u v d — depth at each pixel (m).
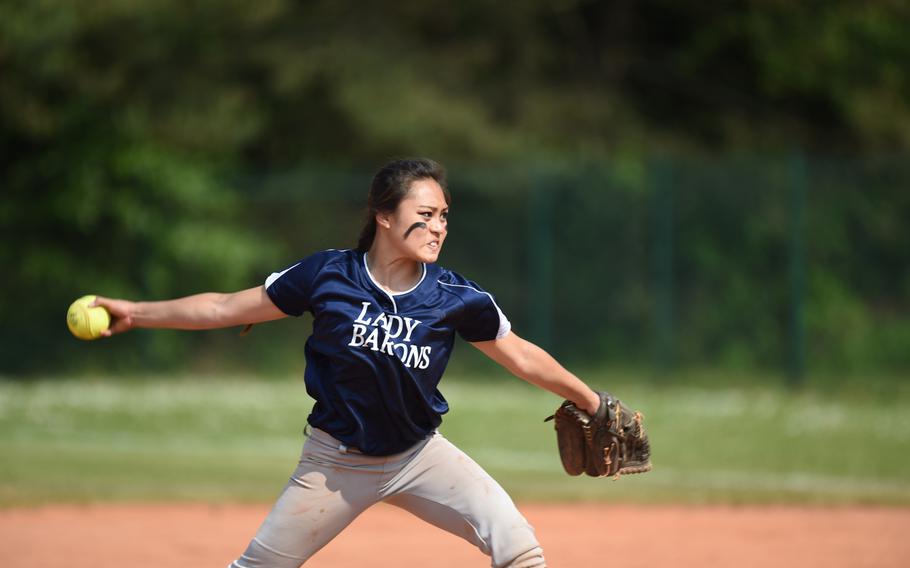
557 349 69.94
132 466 40.38
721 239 68.19
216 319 14.94
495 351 14.97
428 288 14.45
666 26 99.06
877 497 35.28
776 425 52.31
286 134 86.25
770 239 67.00
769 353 66.69
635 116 95.94
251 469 40.16
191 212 74.75
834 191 67.62
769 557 26.58
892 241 67.00
